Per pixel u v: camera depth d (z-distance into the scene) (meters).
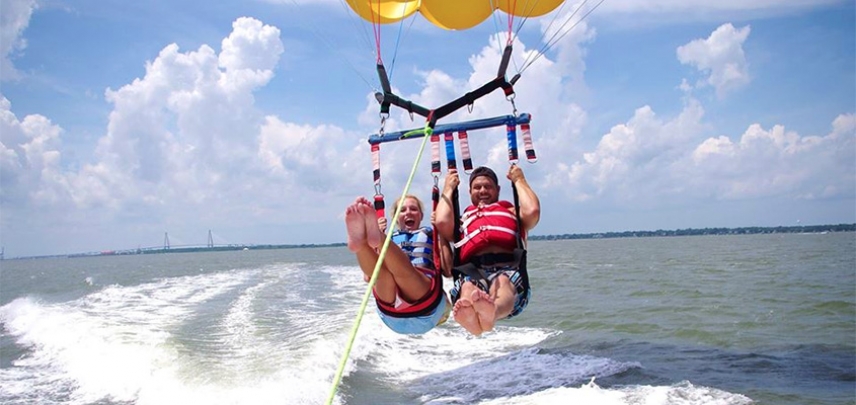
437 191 5.04
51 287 24.08
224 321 12.18
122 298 17.50
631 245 79.62
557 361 8.70
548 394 7.04
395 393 7.35
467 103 5.03
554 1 5.78
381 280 4.24
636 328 11.05
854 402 6.52
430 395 7.24
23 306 16.95
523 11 5.82
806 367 8.02
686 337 10.15
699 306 13.26
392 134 5.15
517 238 4.58
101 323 11.99
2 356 9.98
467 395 7.20
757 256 32.84
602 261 33.28
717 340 9.84
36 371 8.77
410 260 4.67
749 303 13.41
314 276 25.86
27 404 7.16
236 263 46.91
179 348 9.31
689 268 24.77
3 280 30.67
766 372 7.81
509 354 9.23
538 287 19.20
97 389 7.62
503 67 5.00
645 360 8.61
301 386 7.24
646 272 23.47
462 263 4.61
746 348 9.20
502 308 4.05
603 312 13.05
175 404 6.76
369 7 5.80
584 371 8.04
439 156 5.09
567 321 12.10
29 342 11.19
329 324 11.43
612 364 8.35
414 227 5.05
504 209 4.71
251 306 14.68
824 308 12.46
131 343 9.80
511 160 4.93
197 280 25.31
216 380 7.50
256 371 7.82
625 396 6.86
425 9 5.93
